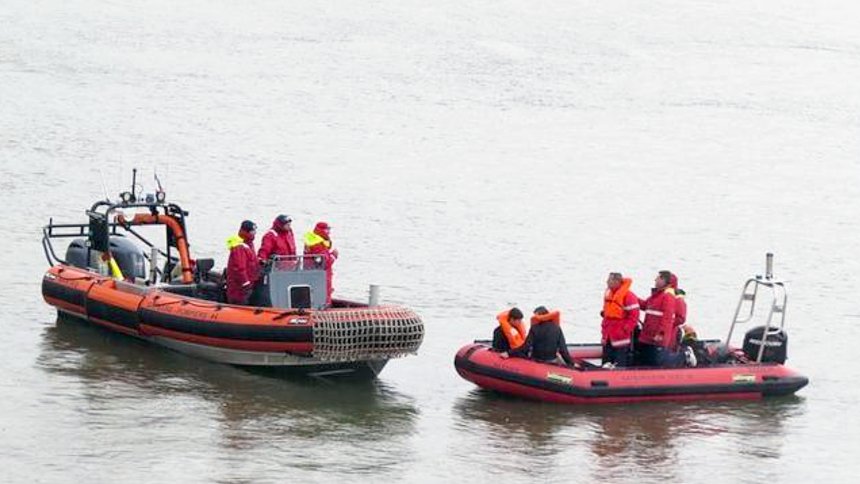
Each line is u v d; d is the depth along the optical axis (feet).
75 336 192.75
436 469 143.64
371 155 394.52
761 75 582.35
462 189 354.74
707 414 166.20
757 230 321.93
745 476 146.41
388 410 163.53
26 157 352.90
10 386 167.63
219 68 517.96
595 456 149.28
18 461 140.97
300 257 174.29
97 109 427.33
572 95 518.37
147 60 520.42
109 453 144.36
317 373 175.32
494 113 474.08
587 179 379.76
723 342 190.49
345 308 176.04
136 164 357.20
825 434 163.02
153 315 179.93
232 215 306.14
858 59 630.33
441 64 559.38
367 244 282.77
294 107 459.73
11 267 240.53
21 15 582.76
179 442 148.66
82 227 215.51
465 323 217.97
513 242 293.43
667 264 281.13
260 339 168.14
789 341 218.38
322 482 138.41
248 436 151.64
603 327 170.40
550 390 163.53
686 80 563.07
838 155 435.53
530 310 231.09
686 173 396.16
